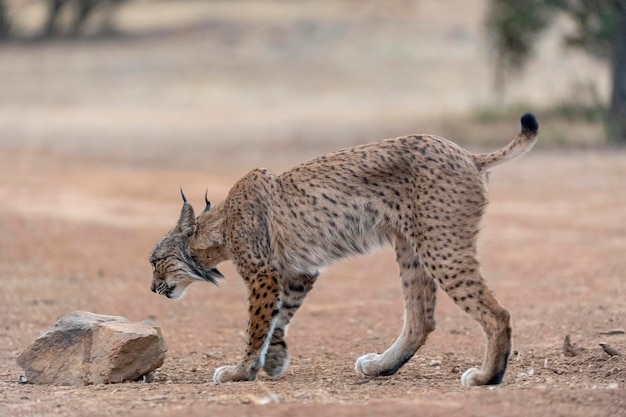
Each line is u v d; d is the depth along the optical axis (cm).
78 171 6228
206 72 11431
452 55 11606
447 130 7769
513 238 4072
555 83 9662
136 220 4578
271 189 2133
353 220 2061
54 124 9019
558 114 7700
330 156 2119
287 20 13362
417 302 2130
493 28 8369
